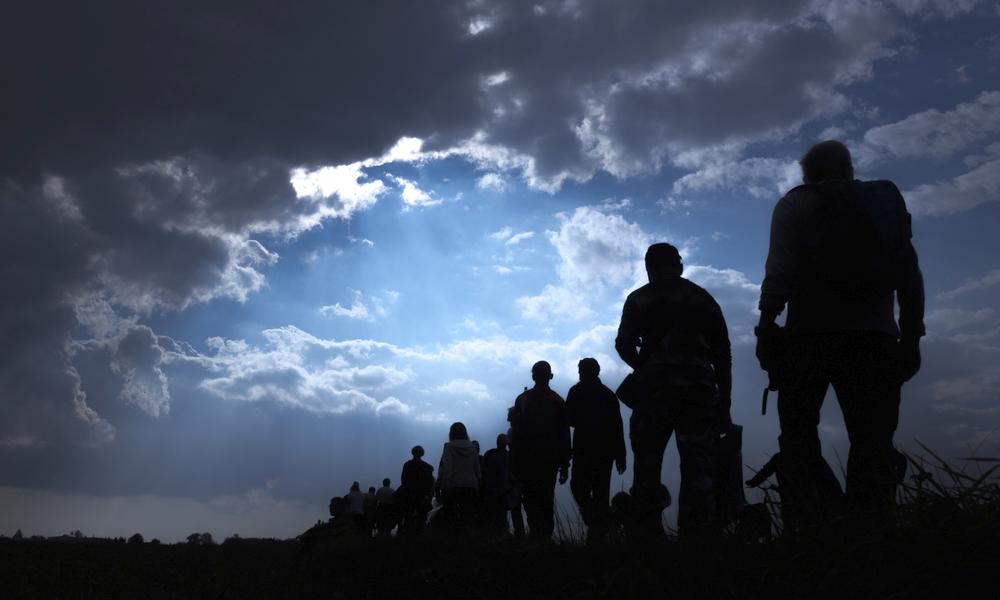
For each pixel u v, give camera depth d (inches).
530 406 363.6
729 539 135.9
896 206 159.0
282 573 294.5
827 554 112.9
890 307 161.3
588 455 317.4
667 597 121.9
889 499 123.6
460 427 488.4
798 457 159.5
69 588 309.4
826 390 164.7
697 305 224.4
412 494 562.9
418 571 218.1
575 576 151.9
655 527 176.4
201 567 375.2
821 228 159.2
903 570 101.4
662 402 219.1
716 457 227.1
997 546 98.5
